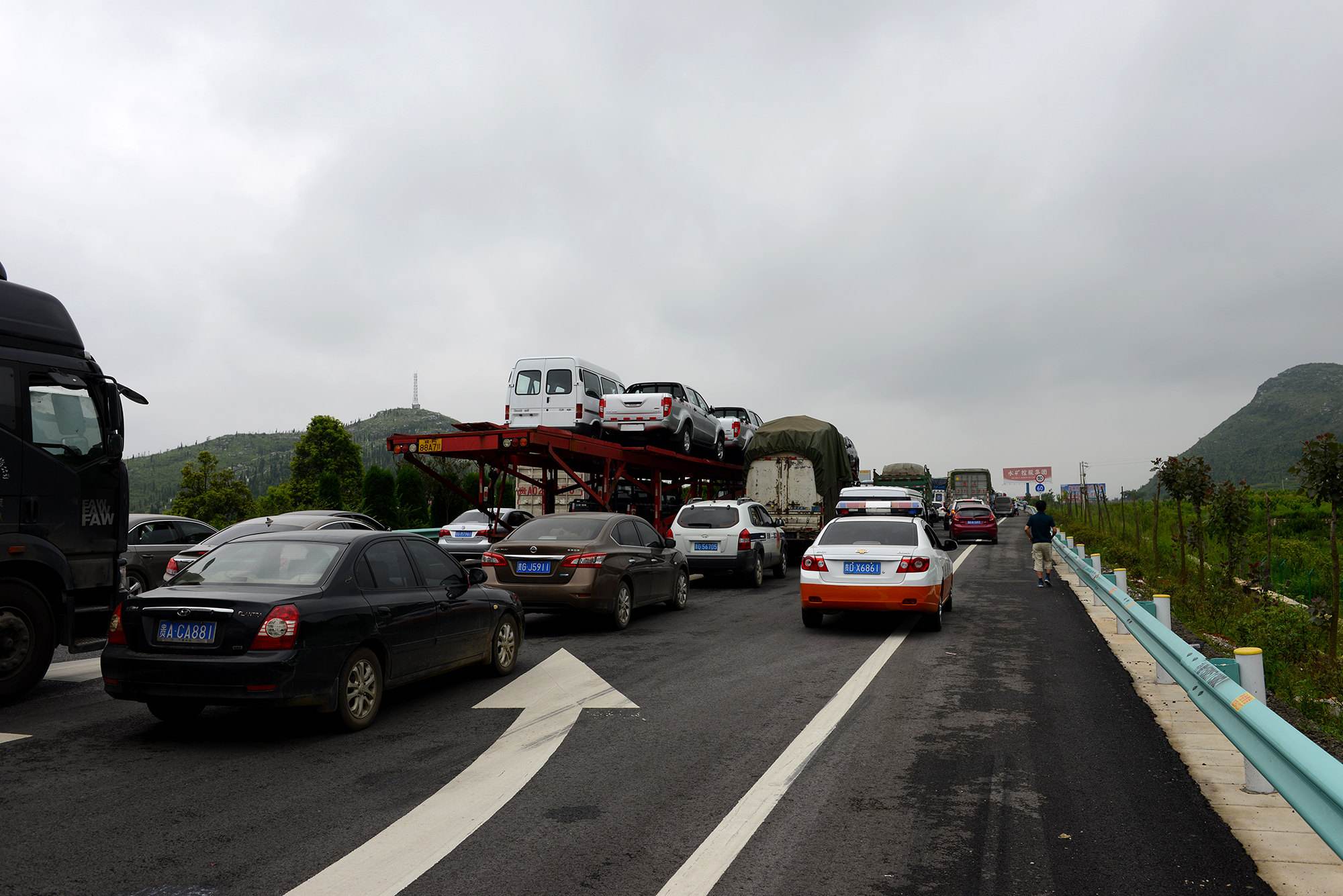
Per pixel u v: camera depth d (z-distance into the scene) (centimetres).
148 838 442
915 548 1176
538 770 562
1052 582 1955
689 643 1105
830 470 2331
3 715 729
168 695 612
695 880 390
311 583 664
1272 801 497
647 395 1956
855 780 539
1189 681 566
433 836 445
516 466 1802
